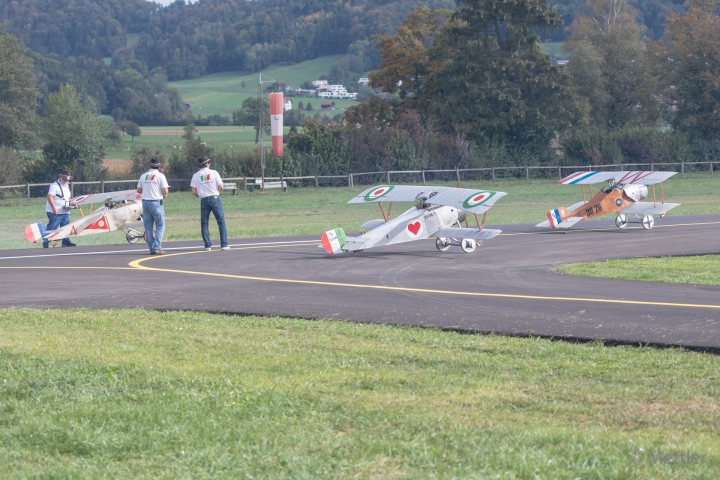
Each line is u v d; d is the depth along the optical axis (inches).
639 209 950.4
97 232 815.7
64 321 412.5
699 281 552.7
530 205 1486.2
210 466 211.8
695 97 2556.6
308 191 1852.9
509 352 338.3
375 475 202.2
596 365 312.5
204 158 748.0
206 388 285.6
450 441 226.7
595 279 562.9
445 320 404.2
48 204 819.4
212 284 537.6
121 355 337.4
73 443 231.1
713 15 2721.5
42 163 1973.4
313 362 325.1
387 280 556.4
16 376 303.4
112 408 263.6
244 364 321.7
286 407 262.8
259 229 1031.6
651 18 7219.5
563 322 392.8
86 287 525.7
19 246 847.1
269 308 445.1
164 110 6378.0
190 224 1213.1
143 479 204.8
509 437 229.6
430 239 851.4
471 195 701.9
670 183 1926.7
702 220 1053.2
